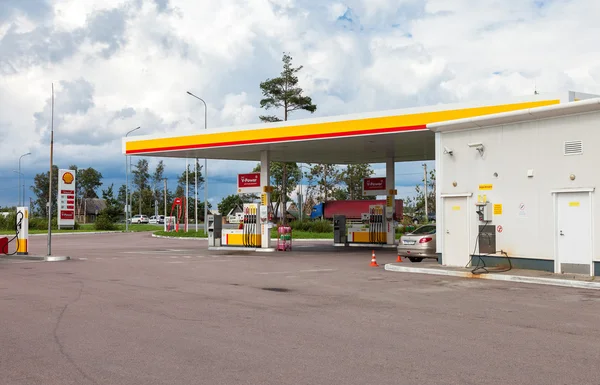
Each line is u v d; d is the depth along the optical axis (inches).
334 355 292.0
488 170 725.9
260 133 1077.8
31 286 569.6
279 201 2549.2
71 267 790.5
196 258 976.9
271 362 278.4
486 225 718.5
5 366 272.1
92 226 3307.1
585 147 635.5
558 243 657.0
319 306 447.8
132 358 286.0
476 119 721.0
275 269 768.3
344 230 1409.9
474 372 260.5
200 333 344.8
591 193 627.8
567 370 263.9
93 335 339.0
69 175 2687.0
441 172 775.7
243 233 1194.6
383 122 938.1
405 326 366.9
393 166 1350.9
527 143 688.4
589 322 381.7
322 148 1176.8
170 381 247.6
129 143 1247.5
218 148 1149.1
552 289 556.4
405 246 853.2
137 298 487.5
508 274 642.2
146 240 1827.0
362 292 531.8
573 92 777.6
